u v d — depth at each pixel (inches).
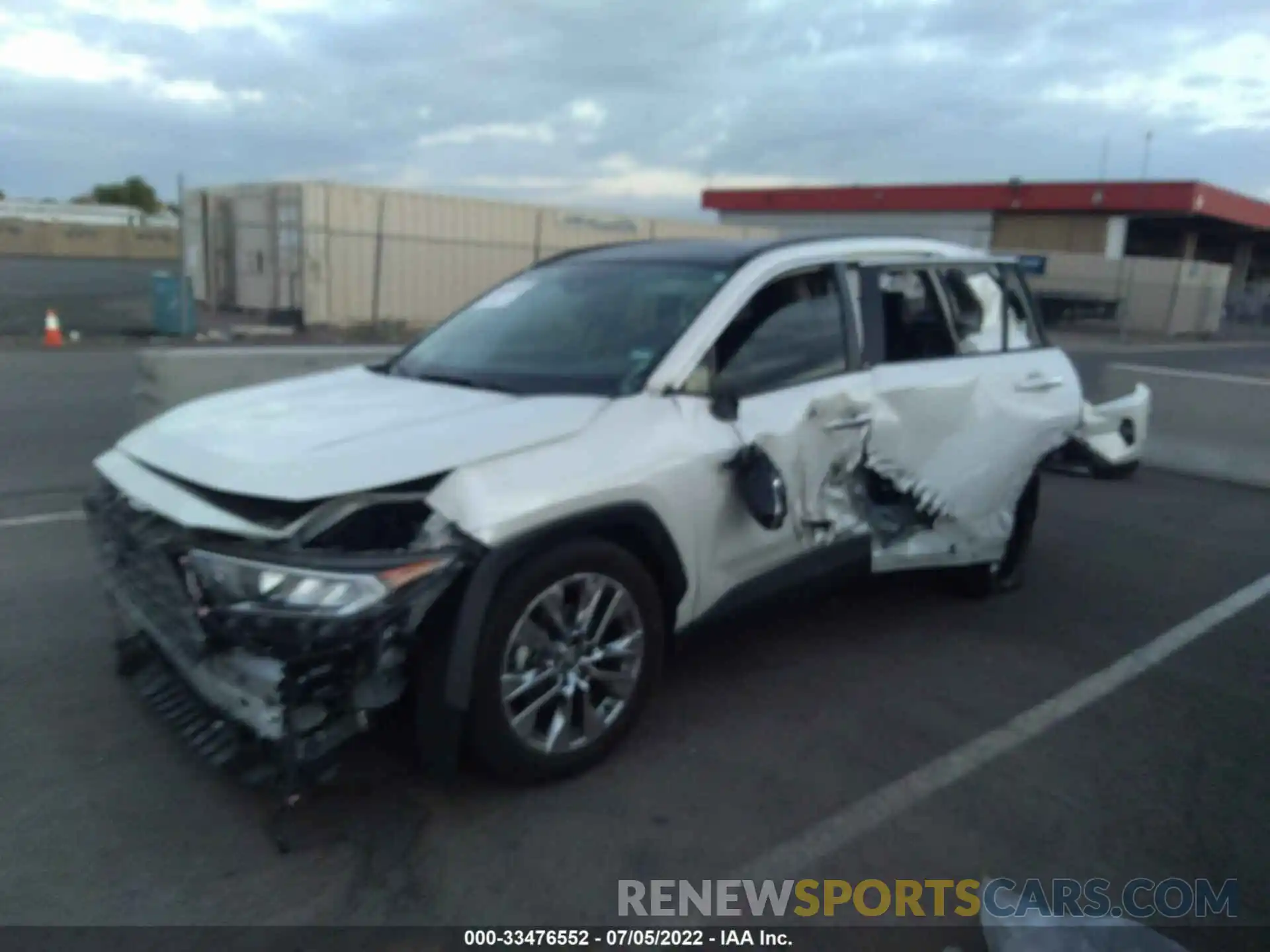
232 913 113.9
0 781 136.1
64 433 351.9
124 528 134.3
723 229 1181.1
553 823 132.3
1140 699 177.5
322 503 122.3
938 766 151.4
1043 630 207.8
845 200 1851.6
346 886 119.0
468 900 117.6
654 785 142.0
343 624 113.4
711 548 152.8
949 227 1753.2
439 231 952.3
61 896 115.3
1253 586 243.6
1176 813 142.0
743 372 162.4
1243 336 1652.3
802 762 150.4
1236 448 380.2
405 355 186.7
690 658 184.9
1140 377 411.2
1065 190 1630.2
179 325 781.3
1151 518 312.7
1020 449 205.0
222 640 118.7
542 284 190.7
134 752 144.3
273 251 917.2
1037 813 140.5
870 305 186.2
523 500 128.0
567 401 146.6
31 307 897.5
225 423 143.7
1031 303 226.2
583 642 138.6
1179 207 1550.2
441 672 123.6
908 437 183.2
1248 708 175.9
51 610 192.9
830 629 203.0
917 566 193.8
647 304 168.7
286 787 118.0
